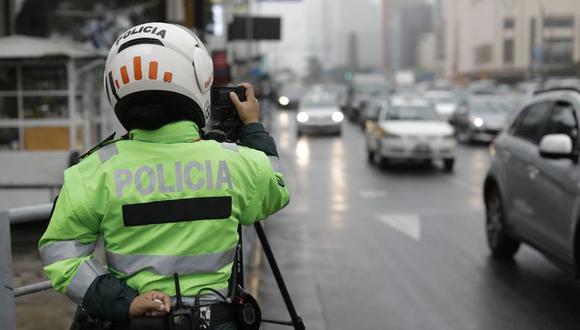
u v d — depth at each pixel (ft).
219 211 7.91
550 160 22.16
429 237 32.32
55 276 7.63
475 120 82.43
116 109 8.12
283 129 115.75
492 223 27.91
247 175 8.20
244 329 8.13
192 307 7.68
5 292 10.34
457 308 21.29
